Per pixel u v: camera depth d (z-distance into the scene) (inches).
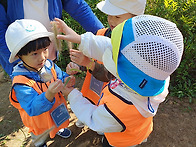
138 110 51.3
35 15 82.3
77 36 54.7
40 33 59.3
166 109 121.0
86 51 55.9
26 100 63.4
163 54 40.9
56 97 73.6
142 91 45.3
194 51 120.4
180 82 130.4
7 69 96.9
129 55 43.7
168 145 100.5
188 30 119.0
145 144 101.3
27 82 64.5
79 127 111.1
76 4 89.3
